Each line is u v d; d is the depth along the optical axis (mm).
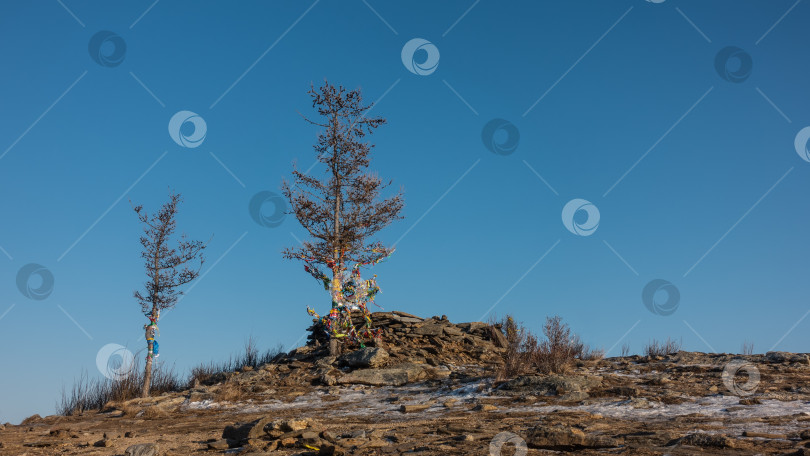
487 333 23688
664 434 8844
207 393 18016
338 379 18141
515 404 13000
